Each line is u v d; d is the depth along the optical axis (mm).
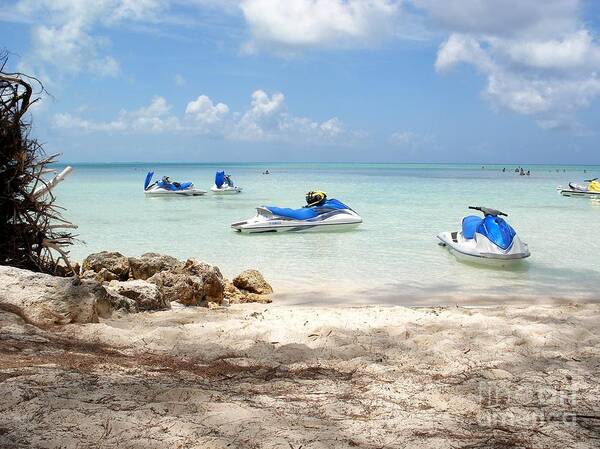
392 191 38812
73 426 3119
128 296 7891
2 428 3053
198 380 4410
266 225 17141
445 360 5117
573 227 18047
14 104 8000
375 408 3826
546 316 7289
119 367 4586
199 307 8344
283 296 9250
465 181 57281
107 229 17797
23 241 8281
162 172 104500
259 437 3125
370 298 9070
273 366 4996
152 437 3064
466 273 11102
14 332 5387
